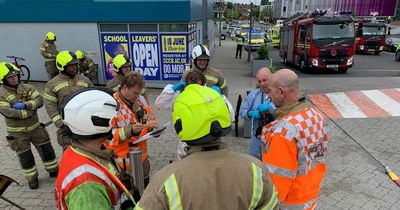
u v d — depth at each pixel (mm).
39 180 4879
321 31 16250
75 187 1546
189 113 1476
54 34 11797
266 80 3592
